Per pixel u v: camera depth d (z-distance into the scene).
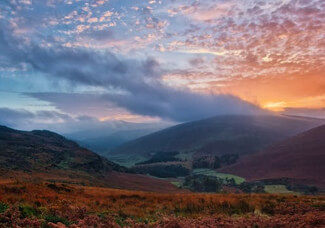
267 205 21.50
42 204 17.03
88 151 135.38
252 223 14.85
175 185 128.38
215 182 115.94
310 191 107.50
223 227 13.98
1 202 14.64
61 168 88.00
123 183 103.69
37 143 124.62
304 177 138.12
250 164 193.25
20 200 17.38
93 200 22.81
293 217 16.41
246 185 127.19
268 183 134.75
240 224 14.54
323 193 102.06
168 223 13.29
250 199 24.03
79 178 77.75
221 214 18.44
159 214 17.84
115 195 26.70
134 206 21.09
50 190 25.05
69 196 23.12
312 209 19.77
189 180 135.12
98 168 110.12
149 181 125.88
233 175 177.25
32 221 10.75
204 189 114.38
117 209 19.17
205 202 22.25
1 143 105.62
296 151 187.12
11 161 79.31
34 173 69.38
